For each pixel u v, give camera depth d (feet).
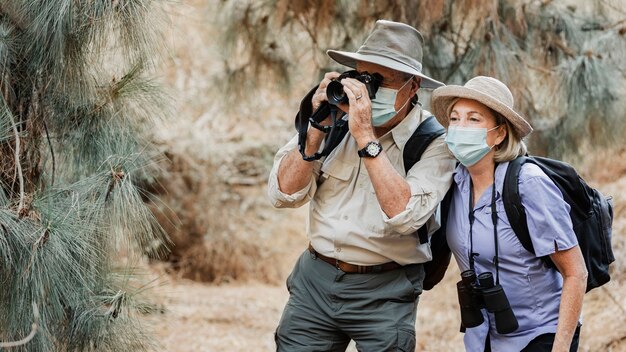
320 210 11.64
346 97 10.87
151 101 12.07
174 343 24.16
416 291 11.59
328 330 11.78
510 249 10.64
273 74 20.92
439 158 11.18
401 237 11.31
